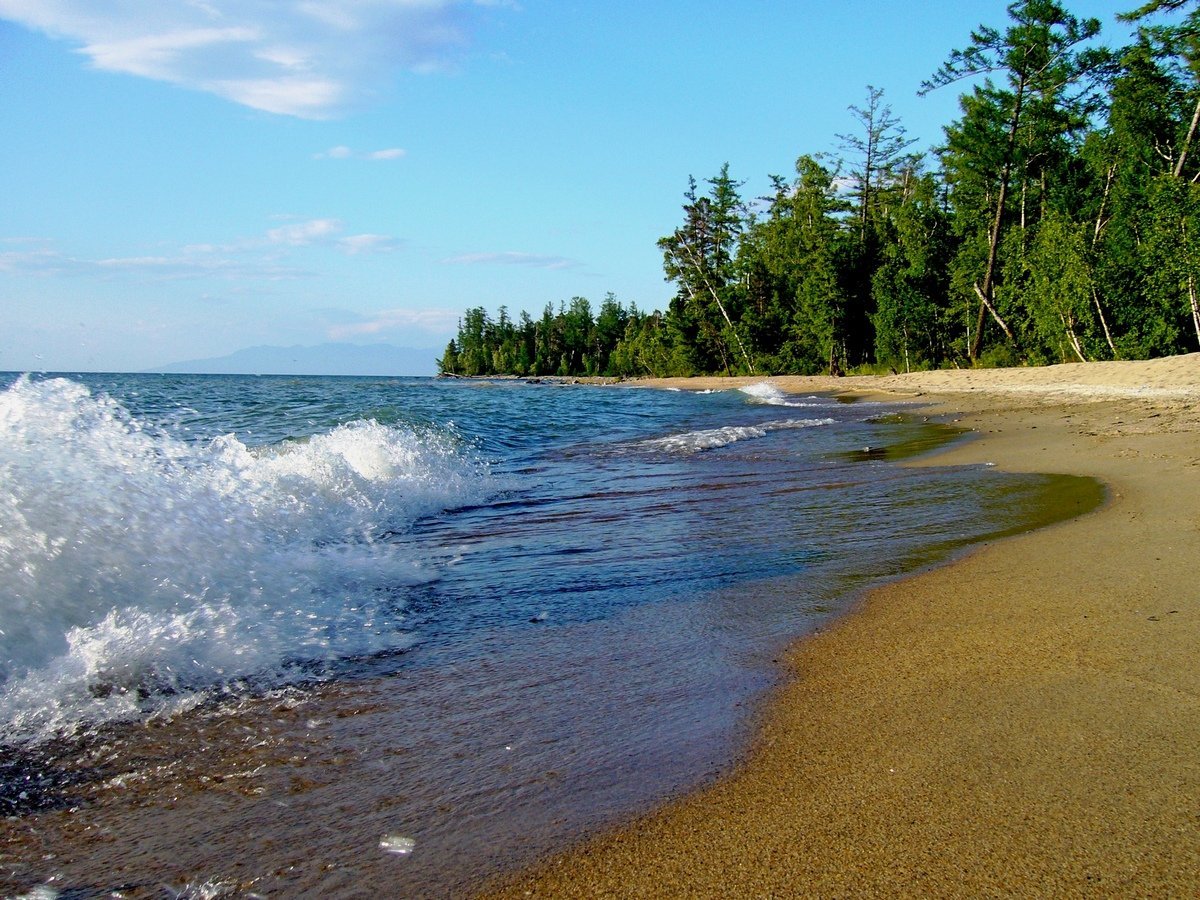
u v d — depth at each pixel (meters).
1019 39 26.39
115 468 4.70
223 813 2.15
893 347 35.44
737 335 48.97
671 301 54.00
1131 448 8.54
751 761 2.38
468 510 6.85
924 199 39.06
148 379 54.34
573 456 10.91
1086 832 1.97
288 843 2.01
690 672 3.10
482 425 14.90
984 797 2.13
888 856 1.91
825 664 3.13
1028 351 28.77
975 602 3.80
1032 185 31.30
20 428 4.83
